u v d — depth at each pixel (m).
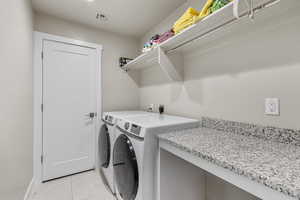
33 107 1.96
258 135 1.10
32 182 1.82
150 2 1.83
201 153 0.82
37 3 1.84
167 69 1.68
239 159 0.72
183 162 1.27
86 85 2.39
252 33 1.15
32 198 1.67
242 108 1.22
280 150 0.85
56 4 1.86
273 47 1.03
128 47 2.79
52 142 2.11
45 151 2.06
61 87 2.19
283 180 0.53
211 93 1.48
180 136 1.15
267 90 1.07
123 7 1.92
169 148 1.09
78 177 2.16
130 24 2.36
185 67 1.79
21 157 1.39
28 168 1.67
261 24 1.09
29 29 1.72
